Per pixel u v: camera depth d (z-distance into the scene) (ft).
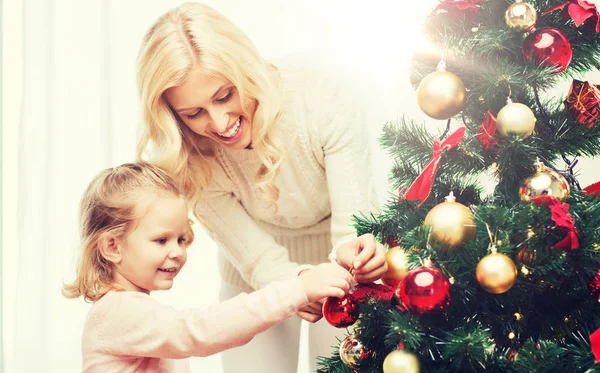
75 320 6.53
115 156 6.52
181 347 3.54
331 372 3.59
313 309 3.71
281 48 6.35
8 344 6.78
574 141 3.36
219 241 4.78
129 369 3.72
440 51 3.44
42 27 6.48
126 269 3.91
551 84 3.47
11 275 6.87
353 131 4.44
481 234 3.11
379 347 3.36
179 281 6.69
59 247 6.51
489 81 3.27
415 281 2.95
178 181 4.17
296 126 4.40
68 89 6.48
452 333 3.07
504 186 3.39
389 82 6.20
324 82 4.46
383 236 3.63
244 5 6.35
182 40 3.88
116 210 3.85
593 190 3.49
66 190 6.51
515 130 3.13
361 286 3.52
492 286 2.95
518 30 3.24
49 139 6.47
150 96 3.98
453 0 3.36
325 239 4.94
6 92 6.86
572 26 3.45
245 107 4.05
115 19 6.47
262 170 4.47
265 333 4.86
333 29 6.26
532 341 3.06
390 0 6.18
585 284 3.17
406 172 3.78
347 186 4.37
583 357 2.98
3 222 6.87
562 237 3.07
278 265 4.61
